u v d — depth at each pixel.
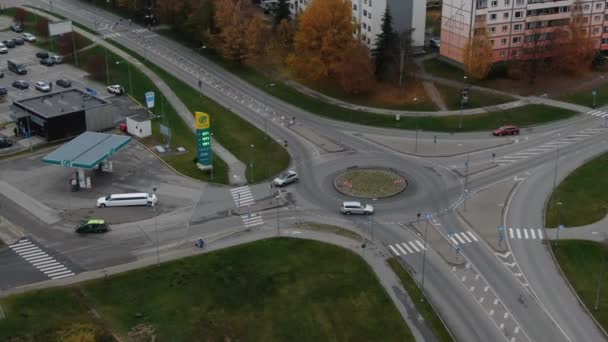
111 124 178.50
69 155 149.38
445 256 128.62
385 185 152.75
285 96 198.62
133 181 152.50
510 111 184.62
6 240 131.50
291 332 111.31
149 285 120.31
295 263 126.50
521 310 114.94
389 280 122.06
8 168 157.50
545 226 137.00
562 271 124.06
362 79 191.88
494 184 152.38
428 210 143.38
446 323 112.38
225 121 183.00
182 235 133.88
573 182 151.75
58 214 139.75
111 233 134.12
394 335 110.06
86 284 120.00
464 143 170.62
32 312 113.31
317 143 172.00
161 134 174.50
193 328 111.88
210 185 151.88
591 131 173.88
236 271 124.00
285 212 142.50
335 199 147.62
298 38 197.38
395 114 186.12
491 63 196.75
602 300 116.75
